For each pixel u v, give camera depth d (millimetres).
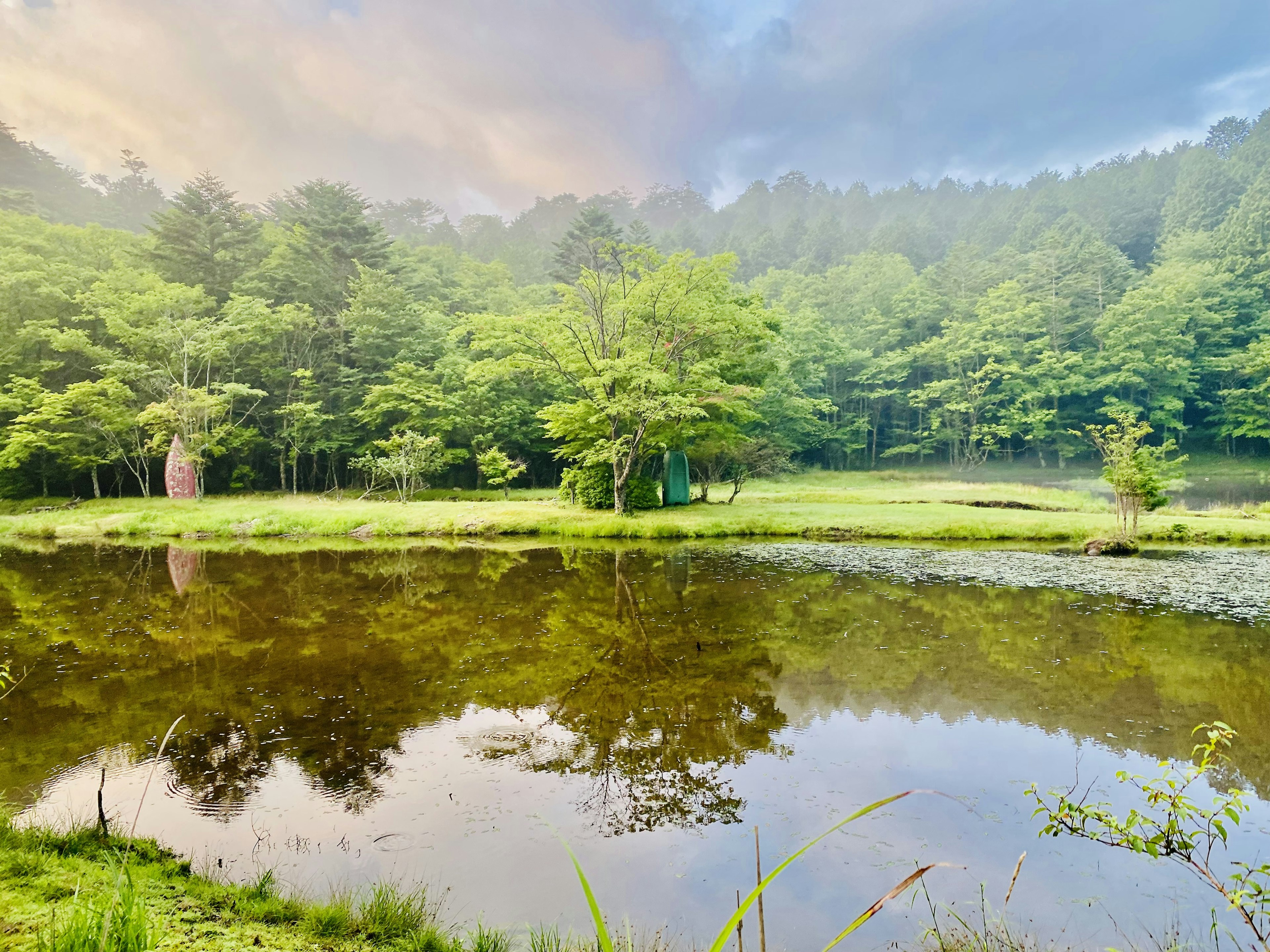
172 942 2764
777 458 25516
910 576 12977
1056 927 3297
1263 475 40719
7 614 10492
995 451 50844
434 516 21141
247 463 36938
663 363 22156
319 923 3078
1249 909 3375
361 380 37188
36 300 30641
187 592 12148
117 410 29156
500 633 9094
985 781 4906
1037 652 8039
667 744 5590
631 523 19703
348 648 8422
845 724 5969
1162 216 70188
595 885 3680
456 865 3863
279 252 39781
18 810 4473
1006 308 50875
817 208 154625
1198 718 6051
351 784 4910
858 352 52281
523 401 37125
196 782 4930
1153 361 45375
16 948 2338
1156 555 15133
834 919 3373
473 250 92438
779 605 10586
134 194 81875
